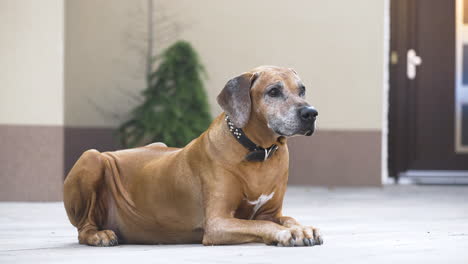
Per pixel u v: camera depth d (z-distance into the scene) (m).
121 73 10.09
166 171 4.15
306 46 10.07
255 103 3.93
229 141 3.91
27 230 5.22
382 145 10.30
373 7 9.96
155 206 4.18
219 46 10.12
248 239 3.79
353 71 10.00
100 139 10.07
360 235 4.64
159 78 9.45
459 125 10.74
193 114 9.16
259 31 10.12
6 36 7.52
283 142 4.00
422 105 10.79
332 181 9.96
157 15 10.13
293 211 6.76
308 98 10.05
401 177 10.84
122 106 10.09
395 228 5.20
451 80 10.74
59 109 7.65
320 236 3.87
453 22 10.72
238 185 3.91
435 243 4.11
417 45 10.77
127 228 4.36
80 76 10.03
